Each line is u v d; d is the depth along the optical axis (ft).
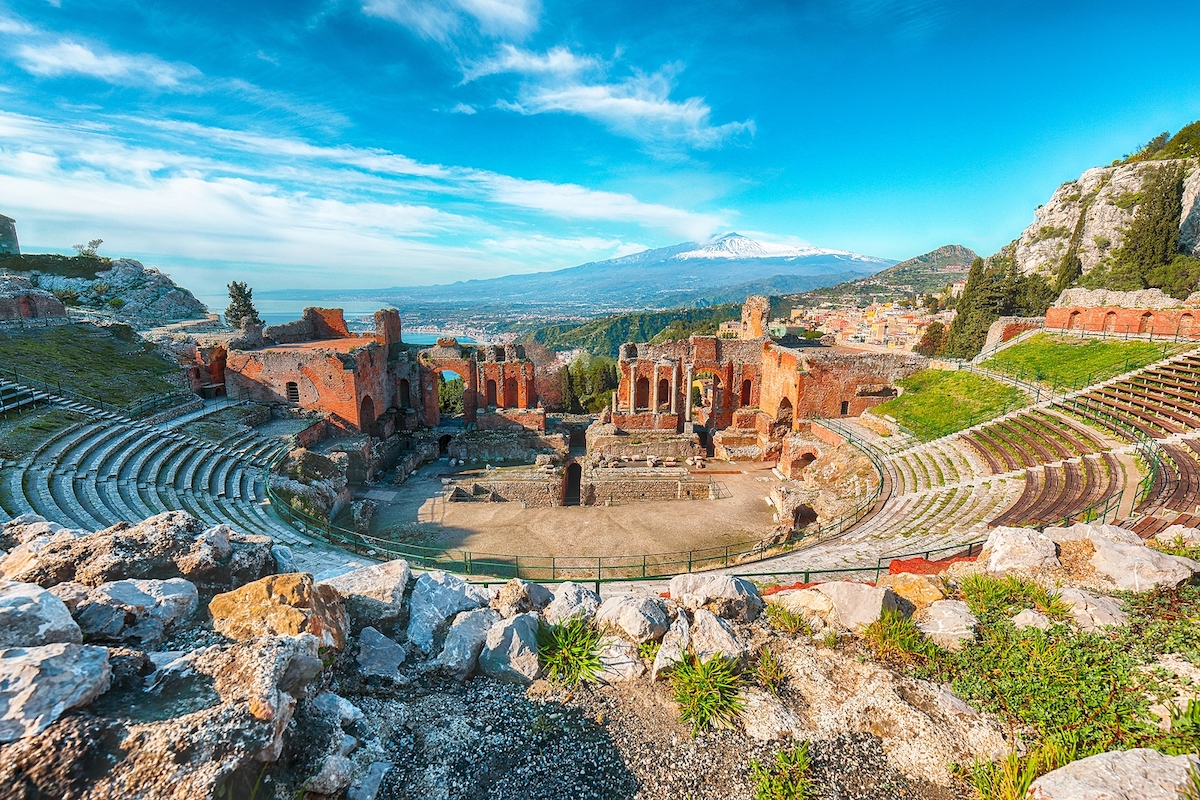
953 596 38.19
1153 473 69.00
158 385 136.46
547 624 35.32
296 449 114.73
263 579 28.94
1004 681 29.09
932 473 103.96
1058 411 107.04
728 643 32.81
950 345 259.39
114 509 75.72
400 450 161.68
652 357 174.50
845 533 87.45
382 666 30.40
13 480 74.23
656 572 89.71
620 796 25.00
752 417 174.50
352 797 22.54
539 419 171.22
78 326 146.51
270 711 19.36
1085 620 32.58
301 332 182.19
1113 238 298.76
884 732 27.58
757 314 182.39
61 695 17.72
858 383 153.28
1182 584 35.29
